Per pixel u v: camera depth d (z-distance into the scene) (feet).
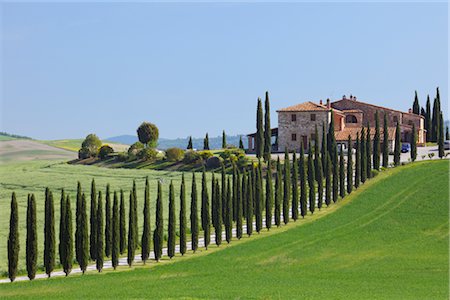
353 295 281.74
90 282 315.99
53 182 594.24
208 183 574.56
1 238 412.98
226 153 640.58
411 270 340.59
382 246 395.34
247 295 278.67
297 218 459.32
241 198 422.00
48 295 287.48
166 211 483.51
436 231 428.15
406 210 471.21
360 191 514.68
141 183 585.22
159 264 361.10
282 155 653.71
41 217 457.68
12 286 312.09
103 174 637.71
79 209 350.23
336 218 458.50
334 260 363.35
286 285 302.66
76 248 346.95
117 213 356.59
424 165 573.33
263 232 434.30
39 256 378.12
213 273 332.19
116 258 353.72
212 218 413.80
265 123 599.16
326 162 504.84
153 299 271.08
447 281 314.96
